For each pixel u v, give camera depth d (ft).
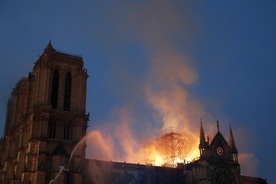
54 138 376.07
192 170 434.71
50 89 395.55
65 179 353.51
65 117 387.14
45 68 397.19
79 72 414.62
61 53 415.23
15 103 447.83
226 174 435.94
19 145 393.09
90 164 391.04
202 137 442.09
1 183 423.23
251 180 475.72
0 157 453.17
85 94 409.08
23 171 354.33
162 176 427.33
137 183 409.28
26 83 447.01
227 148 450.30
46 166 357.82
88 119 400.67
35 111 372.99
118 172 404.77
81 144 381.60
